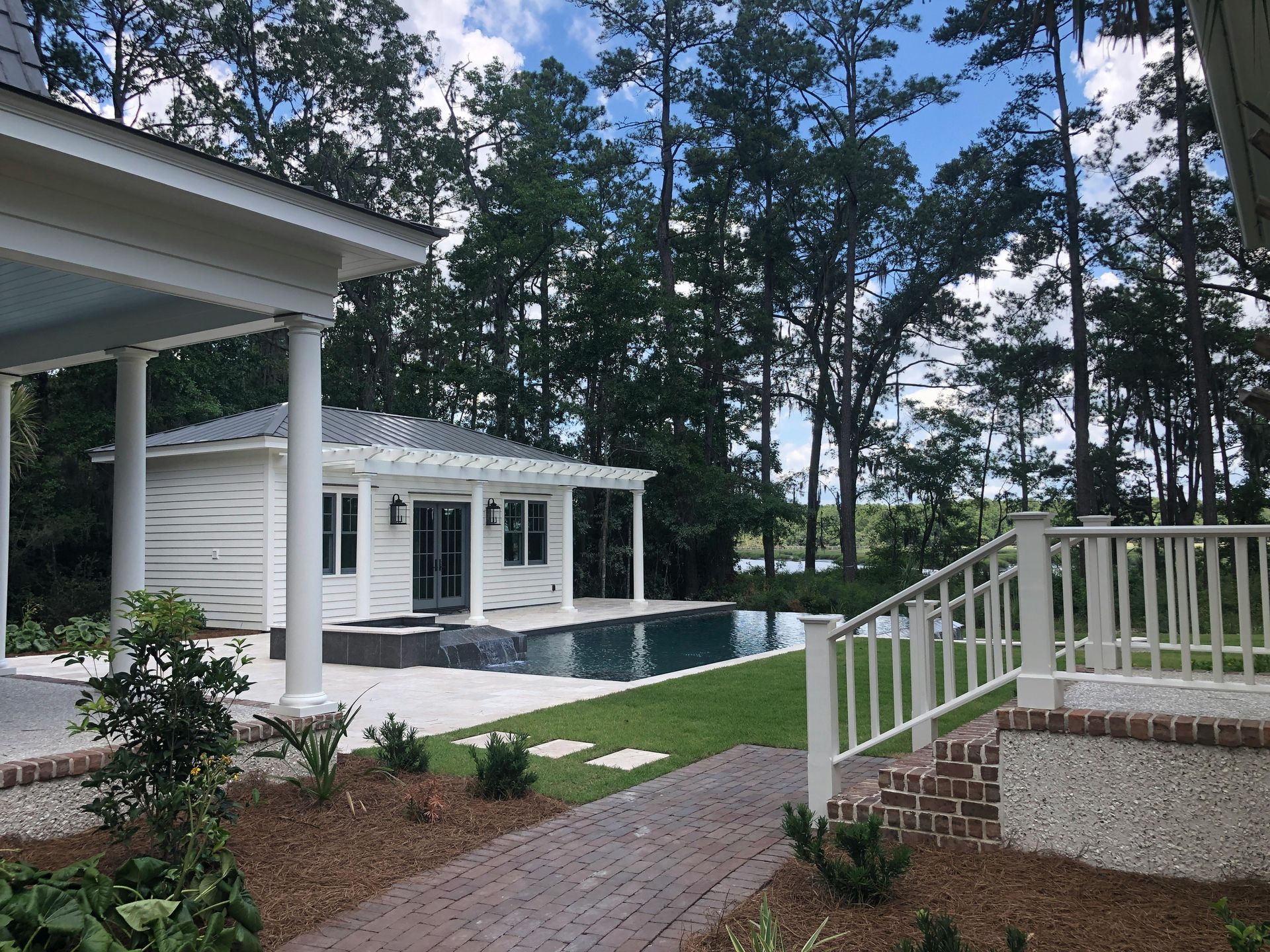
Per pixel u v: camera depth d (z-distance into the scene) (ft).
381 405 92.43
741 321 91.09
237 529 48.06
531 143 87.04
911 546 103.30
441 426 64.54
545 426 85.66
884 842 13.91
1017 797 13.20
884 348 93.76
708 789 17.79
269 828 14.98
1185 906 11.19
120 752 12.71
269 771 17.47
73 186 14.58
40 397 65.57
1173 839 12.19
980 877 12.30
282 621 47.24
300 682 18.60
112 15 74.54
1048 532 13.29
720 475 84.17
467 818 15.53
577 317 81.92
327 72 88.02
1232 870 11.84
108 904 10.33
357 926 11.43
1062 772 12.93
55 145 13.43
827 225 92.89
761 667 35.12
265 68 86.99
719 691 29.35
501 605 62.03
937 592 74.64
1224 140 17.08
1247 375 77.05
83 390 65.36
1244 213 19.84
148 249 15.72
